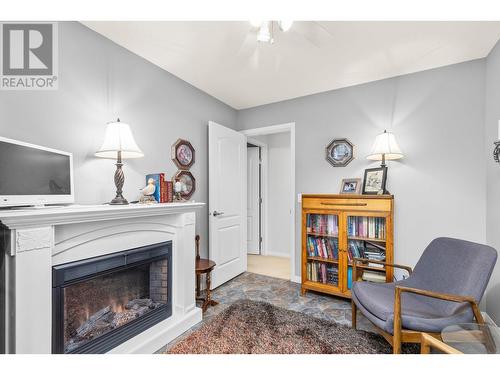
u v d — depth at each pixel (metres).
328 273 2.70
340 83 2.76
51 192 1.45
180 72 2.51
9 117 1.45
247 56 2.21
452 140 2.32
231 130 3.26
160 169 2.40
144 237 1.83
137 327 1.73
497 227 1.96
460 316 1.44
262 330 1.97
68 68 1.70
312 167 3.06
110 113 1.96
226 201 3.14
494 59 2.02
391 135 2.37
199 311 2.13
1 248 1.18
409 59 2.25
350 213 2.47
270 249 4.64
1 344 1.17
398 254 2.54
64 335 1.34
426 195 2.42
